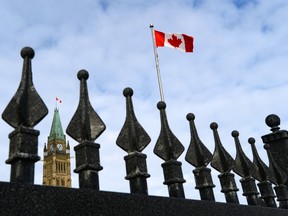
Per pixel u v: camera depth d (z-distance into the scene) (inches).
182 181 127.9
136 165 113.7
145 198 100.5
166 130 135.0
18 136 80.4
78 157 98.2
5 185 68.0
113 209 88.2
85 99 105.0
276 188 209.2
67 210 77.2
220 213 132.9
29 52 94.0
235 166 183.9
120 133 122.3
